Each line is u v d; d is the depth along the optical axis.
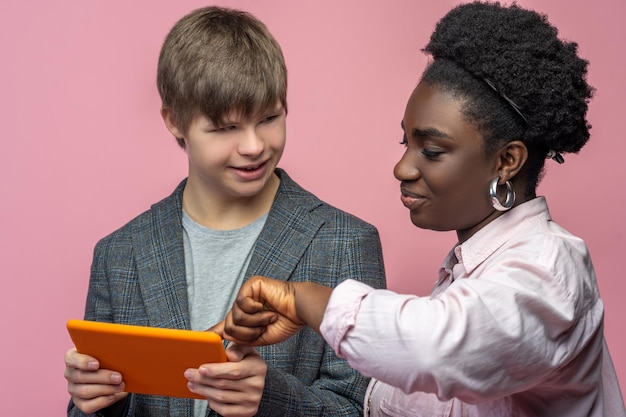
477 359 0.98
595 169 2.36
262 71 1.44
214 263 1.57
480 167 1.13
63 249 2.38
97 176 2.37
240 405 1.29
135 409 1.53
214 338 1.16
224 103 1.42
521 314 1.00
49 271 2.38
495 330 0.98
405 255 2.36
